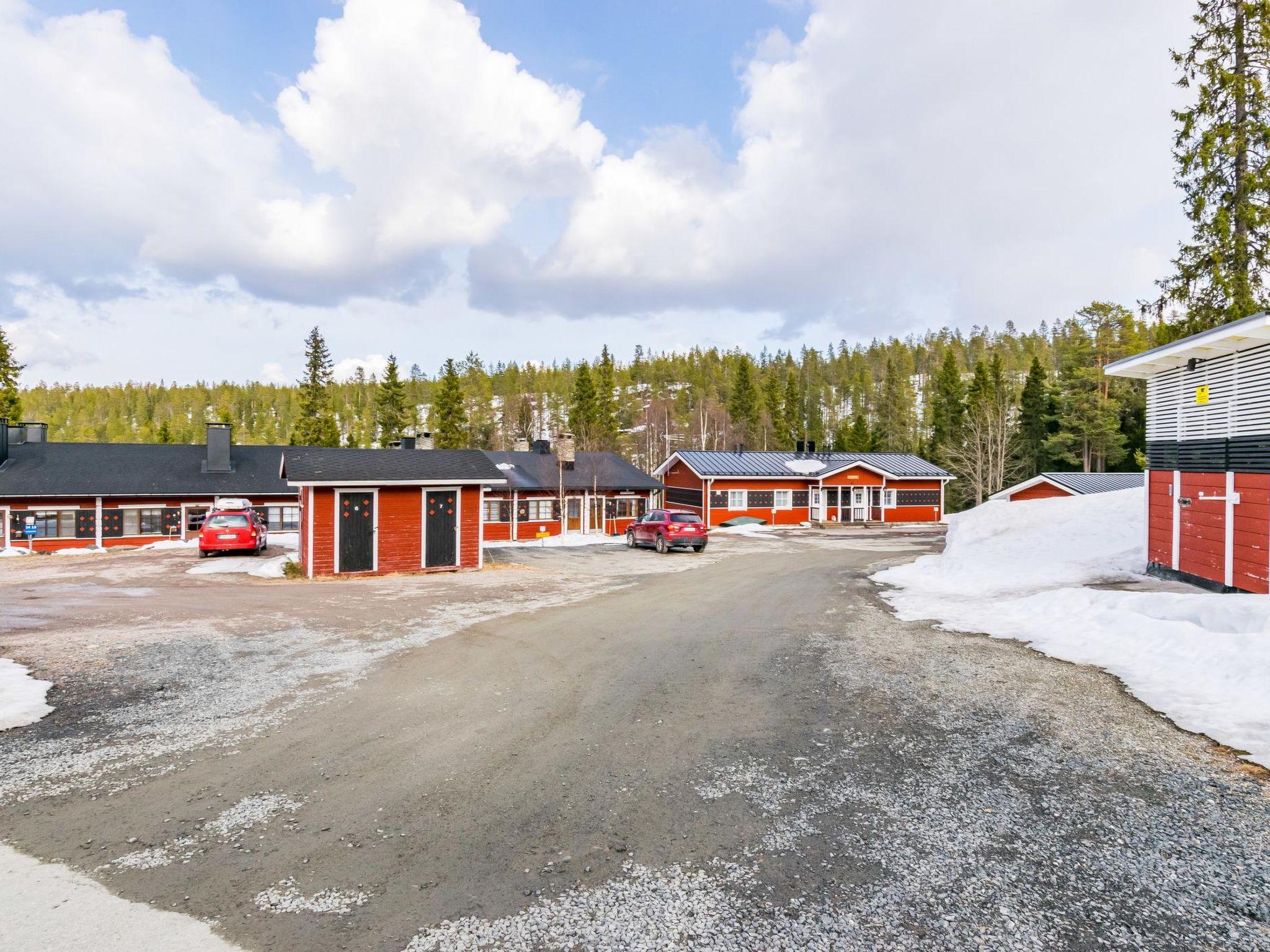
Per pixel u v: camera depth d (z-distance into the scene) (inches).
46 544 1091.3
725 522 1455.5
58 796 158.6
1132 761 177.5
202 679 260.5
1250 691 227.0
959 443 2209.6
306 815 149.4
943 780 166.6
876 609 433.1
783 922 110.1
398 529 695.7
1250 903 114.3
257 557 826.8
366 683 255.4
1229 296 812.0
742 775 170.6
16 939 105.3
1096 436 1750.7
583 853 133.1
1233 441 417.7
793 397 2920.8
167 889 120.3
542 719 214.4
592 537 1192.8
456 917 112.1
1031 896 117.1
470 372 4510.3
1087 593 382.3
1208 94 818.8
